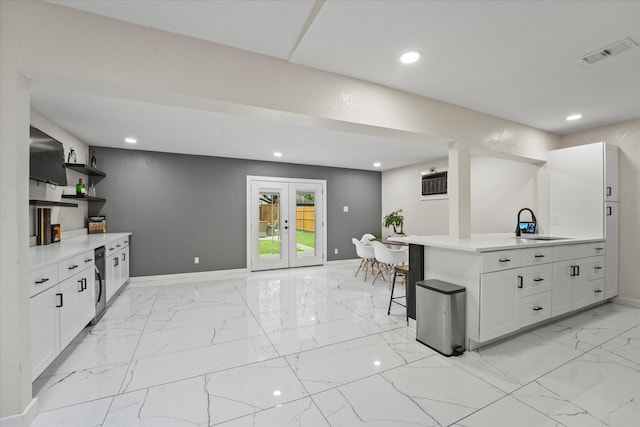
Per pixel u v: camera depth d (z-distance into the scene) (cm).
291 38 190
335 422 156
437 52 203
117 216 470
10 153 150
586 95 274
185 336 269
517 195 424
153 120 334
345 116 236
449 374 203
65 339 223
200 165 531
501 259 238
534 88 260
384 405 170
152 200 494
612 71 230
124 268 428
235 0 155
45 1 156
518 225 346
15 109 151
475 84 252
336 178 666
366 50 201
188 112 309
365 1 153
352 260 681
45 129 317
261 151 503
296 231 622
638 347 243
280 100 212
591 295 317
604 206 330
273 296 403
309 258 636
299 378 199
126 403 173
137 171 484
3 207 150
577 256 300
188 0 154
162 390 186
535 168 400
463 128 301
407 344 252
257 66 205
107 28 168
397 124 259
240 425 155
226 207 552
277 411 166
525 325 254
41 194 307
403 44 193
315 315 326
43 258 208
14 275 152
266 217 591
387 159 578
